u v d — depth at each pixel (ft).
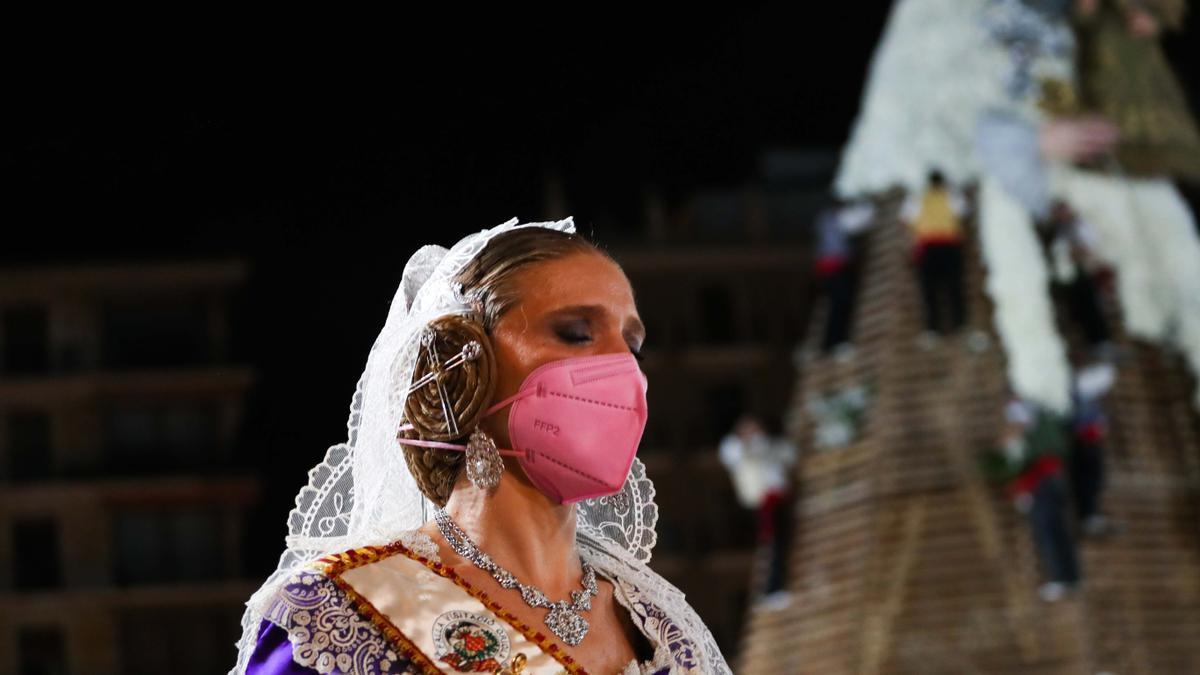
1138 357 86.89
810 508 94.79
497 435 10.25
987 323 89.92
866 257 96.48
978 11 83.05
